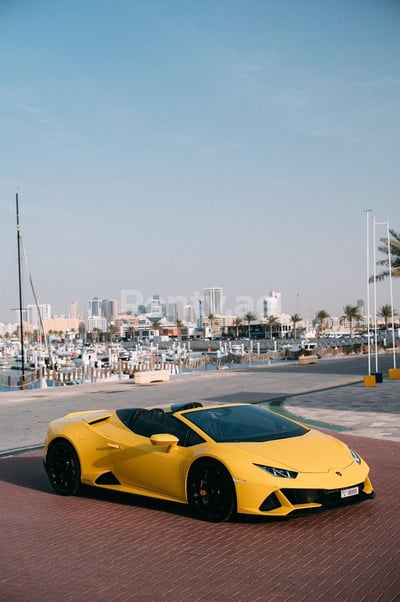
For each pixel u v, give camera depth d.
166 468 7.55
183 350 90.00
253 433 7.59
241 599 5.04
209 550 6.21
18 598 5.23
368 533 6.56
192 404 8.48
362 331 158.38
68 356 90.12
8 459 11.70
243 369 41.84
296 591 5.15
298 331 171.62
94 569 5.84
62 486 8.77
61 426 8.91
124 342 175.25
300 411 17.27
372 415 16.02
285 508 6.62
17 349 117.62
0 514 7.88
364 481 7.26
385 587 5.18
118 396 24.25
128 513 7.67
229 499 6.89
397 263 37.12
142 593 5.24
